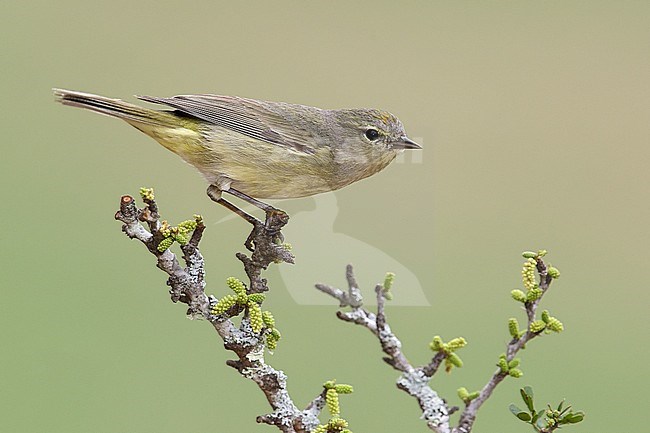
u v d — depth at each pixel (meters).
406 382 3.70
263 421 3.70
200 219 3.70
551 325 3.69
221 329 3.70
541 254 3.70
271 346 3.70
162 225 3.70
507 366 3.69
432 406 3.69
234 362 3.70
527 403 3.70
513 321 3.69
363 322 3.70
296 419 3.70
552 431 3.70
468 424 3.69
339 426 3.70
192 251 3.70
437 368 3.70
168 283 3.70
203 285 3.70
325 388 3.70
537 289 3.69
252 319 3.70
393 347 3.70
